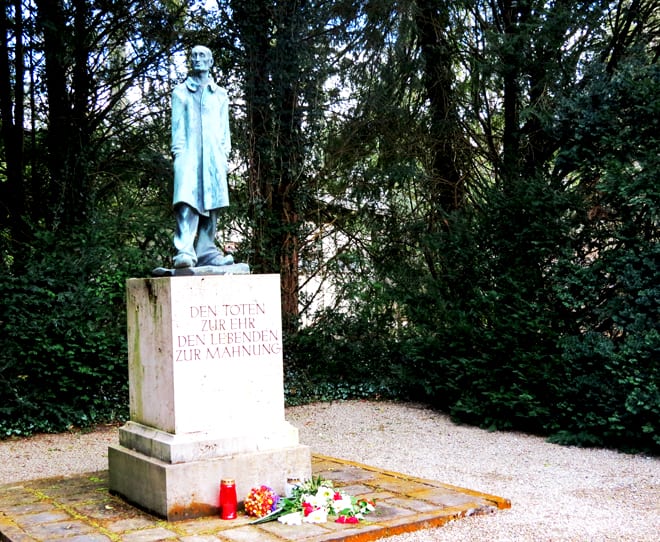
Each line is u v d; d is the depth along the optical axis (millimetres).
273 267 13070
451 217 12070
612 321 9523
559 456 8336
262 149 12773
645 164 9039
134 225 11609
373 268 13562
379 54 13148
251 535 5059
